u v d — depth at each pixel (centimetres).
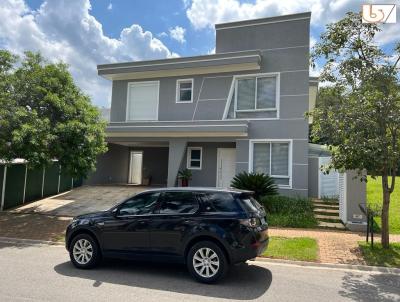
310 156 1600
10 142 1174
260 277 691
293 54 1586
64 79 1370
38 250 903
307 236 1038
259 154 1590
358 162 805
